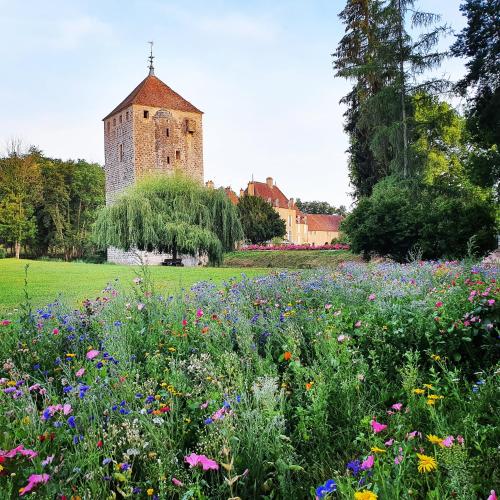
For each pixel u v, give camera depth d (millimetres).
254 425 2459
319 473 2301
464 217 16094
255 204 59031
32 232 50906
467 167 23688
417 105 23688
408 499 1715
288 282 6801
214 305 5410
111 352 3473
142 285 5555
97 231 27094
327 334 3758
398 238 17094
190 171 48500
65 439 2268
